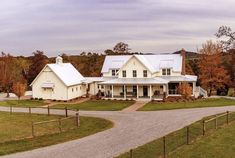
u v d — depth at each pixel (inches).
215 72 3152.1
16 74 4001.0
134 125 1616.6
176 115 1920.5
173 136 1331.2
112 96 2854.3
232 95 3385.8
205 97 2928.2
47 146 1195.3
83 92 3216.0
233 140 1304.1
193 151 1132.5
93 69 4544.8
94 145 1204.5
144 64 2883.9
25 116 2033.7
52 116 2012.8
